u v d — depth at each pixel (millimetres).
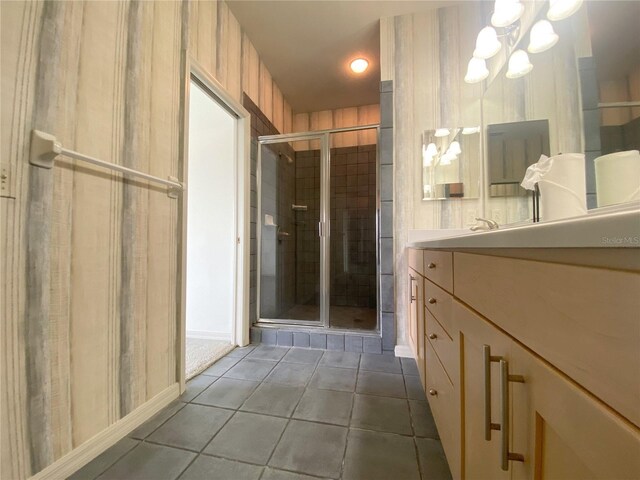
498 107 1730
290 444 1095
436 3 1947
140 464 994
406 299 1998
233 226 2270
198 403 1385
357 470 966
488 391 507
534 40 1311
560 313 340
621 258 253
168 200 1400
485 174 1866
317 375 1690
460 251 746
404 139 2035
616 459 254
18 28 802
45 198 870
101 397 1058
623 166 878
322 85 2930
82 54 976
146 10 1253
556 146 1236
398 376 1671
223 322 2322
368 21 2094
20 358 812
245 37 2215
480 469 593
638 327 237
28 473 827
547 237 344
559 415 339
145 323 1264
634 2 850
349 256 3020
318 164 2668
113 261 1106
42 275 865
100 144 1043
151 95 1283
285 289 2740
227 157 2318
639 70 835
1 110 768
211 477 938
